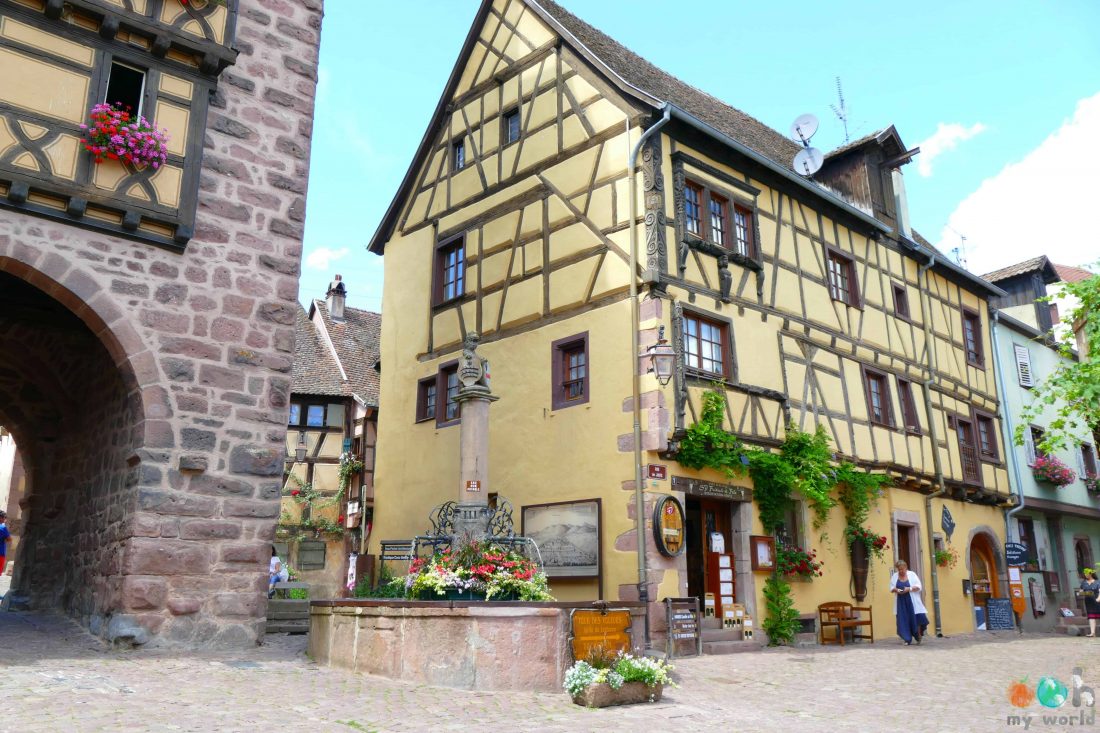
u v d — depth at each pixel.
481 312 14.19
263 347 9.09
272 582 13.66
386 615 7.38
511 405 13.20
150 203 8.42
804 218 14.40
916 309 17.08
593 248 12.38
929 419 16.33
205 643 8.20
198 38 8.84
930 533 15.80
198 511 8.37
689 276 11.95
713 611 11.71
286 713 5.66
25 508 11.15
